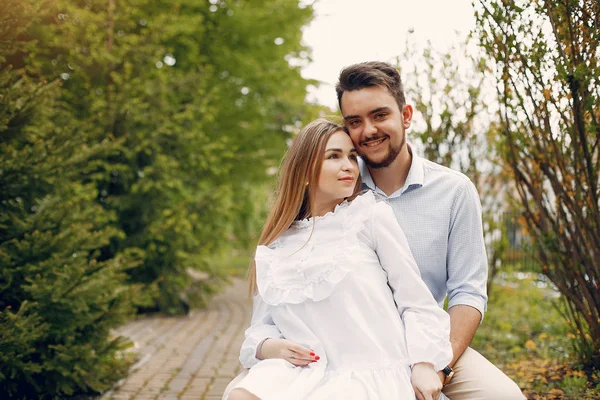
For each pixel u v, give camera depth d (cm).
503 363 472
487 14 351
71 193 487
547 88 347
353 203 253
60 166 430
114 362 514
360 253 243
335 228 251
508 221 776
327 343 236
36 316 380
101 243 454
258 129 1143
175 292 955
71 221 436
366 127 271
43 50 848
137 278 934
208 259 1052
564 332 483
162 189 906
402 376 224
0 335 357
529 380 395
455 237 286
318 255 244
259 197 1283
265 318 260
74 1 903
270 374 223
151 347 655
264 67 1145
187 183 987
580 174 359
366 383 221
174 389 475
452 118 569
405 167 295
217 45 1102
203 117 959
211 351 636
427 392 216
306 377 225
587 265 378
